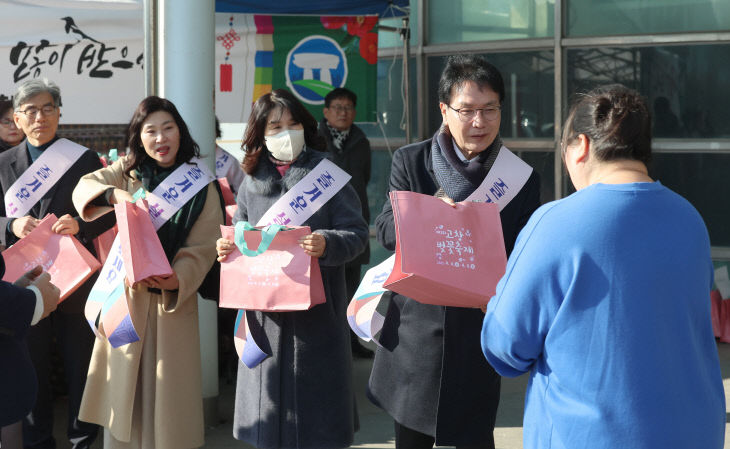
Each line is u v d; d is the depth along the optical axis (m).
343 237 2.99
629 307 1.71
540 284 1.77
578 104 1.88
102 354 3.38
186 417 3.30
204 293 3.46
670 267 1.72
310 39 5.91
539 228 1.80
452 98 2.66
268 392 3.10
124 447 3.36
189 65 3.97
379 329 2.93
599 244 1.73
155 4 4.04
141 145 3.33
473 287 2.45
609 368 1.71
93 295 3.19
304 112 3.13
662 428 1.69
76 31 5.15
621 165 1.81
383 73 7.27
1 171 3.67
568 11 6.67
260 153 3.14
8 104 4.23
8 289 2.58
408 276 2.42
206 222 3.32
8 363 2.66
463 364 2.71
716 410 1.77
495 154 2.73
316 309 3.10
